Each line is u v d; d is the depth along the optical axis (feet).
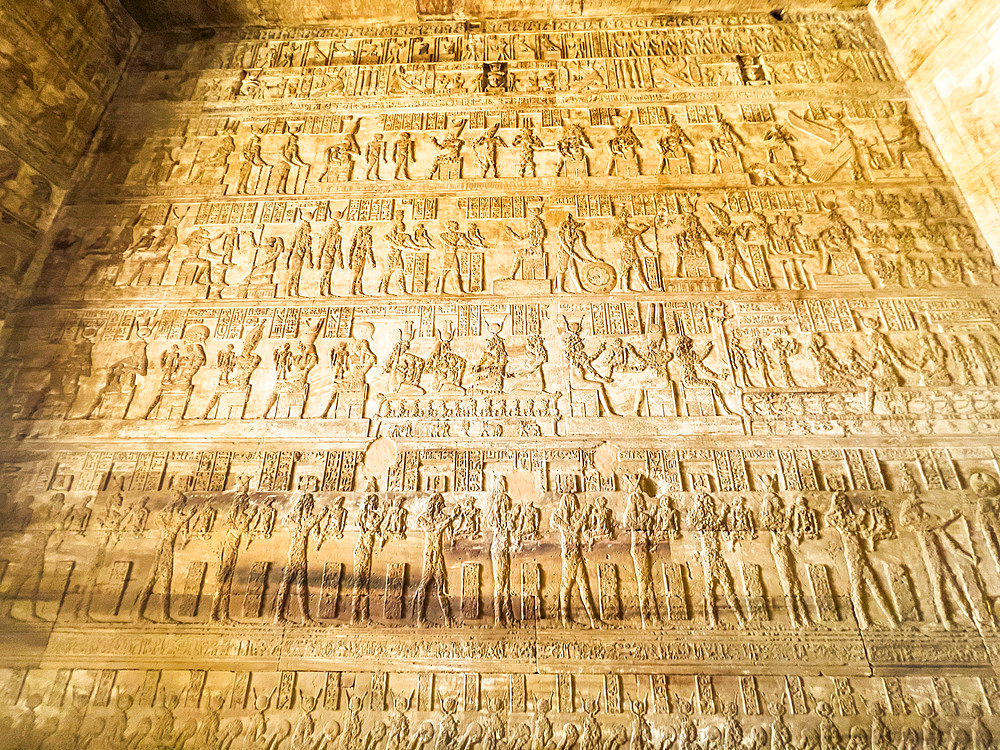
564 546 12.85
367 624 12.39
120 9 19.20
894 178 16.74
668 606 12.32
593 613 12.31
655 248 16.02
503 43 19.40
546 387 14.43
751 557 12.68
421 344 15.05
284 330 15.35
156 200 17.22
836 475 13.32
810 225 16.19
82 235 16.74
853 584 12.41
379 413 14.33
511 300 15.47
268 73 19.22
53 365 15.07
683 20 19.51
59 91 17.21
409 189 17.15
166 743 11.59
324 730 11.59
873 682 11.62
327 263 16.16
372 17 19.75
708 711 11.49
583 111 18.15
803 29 19.16
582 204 16.69
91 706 11.89
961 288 15.17
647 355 14.69
